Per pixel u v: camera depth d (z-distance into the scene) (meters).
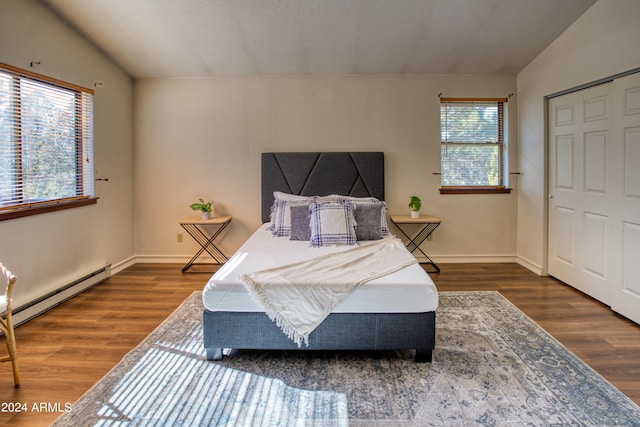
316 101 4.41
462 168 4.51
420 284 2.21
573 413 1.78
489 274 4.07
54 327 2.75
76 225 3.51
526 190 4.29
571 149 3.54
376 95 4.41
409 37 3.61
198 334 2.64
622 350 2.38
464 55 3.95
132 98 4.43
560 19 3.32
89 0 3.02
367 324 2.21
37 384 2.02
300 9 3.17
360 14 3.24
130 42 3.66
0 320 1.95
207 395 1.94
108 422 1.73
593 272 3.29
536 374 2.12
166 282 3.82
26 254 2.93
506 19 3.32
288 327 2.19
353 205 3.65
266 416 1.77
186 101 4.43
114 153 4.11
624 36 2.80
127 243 4.39
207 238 4.53
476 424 1.71
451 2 3.09
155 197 4.52
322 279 2.29
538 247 4.06
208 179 4.49
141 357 2.32
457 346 2.45
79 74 3.51
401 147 4.45
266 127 4.44
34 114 3.04
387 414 1.78
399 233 4.52
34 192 3.05
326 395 1.94
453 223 4.52
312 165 4.37
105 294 3.47
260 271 2.41
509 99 4.42
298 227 3.57
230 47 3.76
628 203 2.85
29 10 2.92
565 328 2.71
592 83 3.17
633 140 2.79
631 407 1.82
